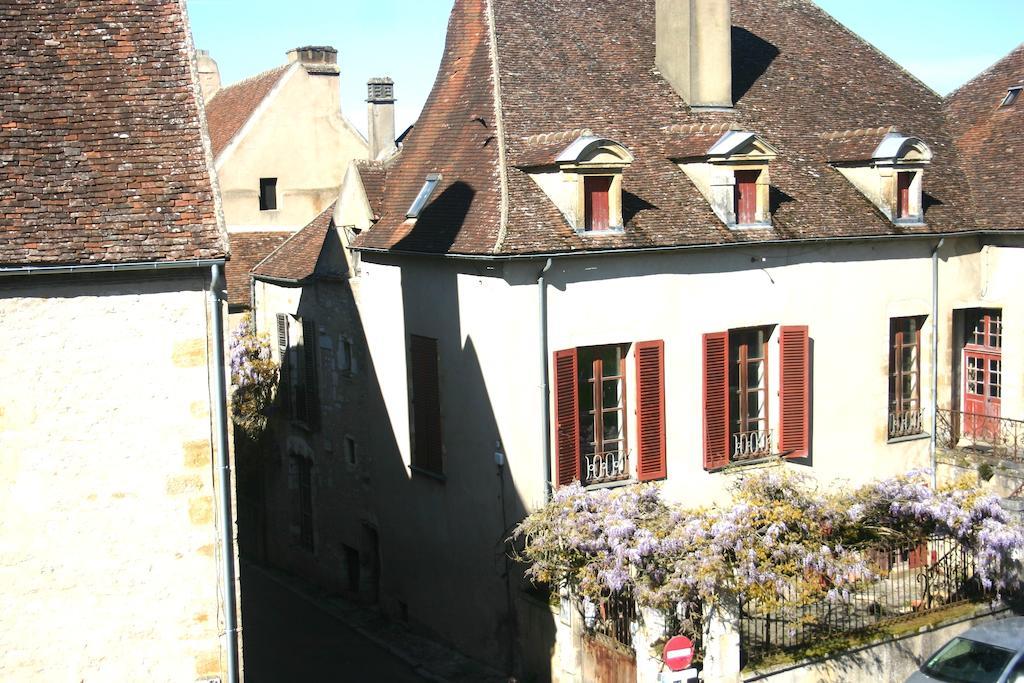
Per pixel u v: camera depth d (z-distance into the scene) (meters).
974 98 25.69
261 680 19.22
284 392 26.44
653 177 20.47
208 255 12.51
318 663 20.12
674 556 15.16
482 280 18.64
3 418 12.30
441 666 19.56
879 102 25.09
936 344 22.81
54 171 12.72
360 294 22.77
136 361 12.65
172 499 12.88
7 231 12.12
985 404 23.16
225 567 13.08
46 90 13.28
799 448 20.88
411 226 20.59
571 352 18.56
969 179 24.05
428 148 21.86
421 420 20.78
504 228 18.16
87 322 12.47
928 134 24.86
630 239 18.95
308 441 25.59
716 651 14.76
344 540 24.27
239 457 27.59
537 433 18.39
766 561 15.17
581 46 22.47
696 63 22.38
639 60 22.98
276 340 26.83
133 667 12.95
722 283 20.14
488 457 18.92
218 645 13.16
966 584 17.42
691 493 19.95
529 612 17.92
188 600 13.04
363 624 22.33
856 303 21.75
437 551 20.72
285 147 32.81
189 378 12.80
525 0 22.55
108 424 12.63
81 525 12.66
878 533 16.81
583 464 19.11
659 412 19.50
